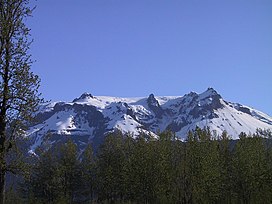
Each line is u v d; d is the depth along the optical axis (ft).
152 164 212.02
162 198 205.16
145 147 217.97
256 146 214.28
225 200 220.84
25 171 76.69
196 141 204.74
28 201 215.72
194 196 198.08
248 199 213.25
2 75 74.95
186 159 203.31
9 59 75.00
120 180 244.01
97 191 294.87
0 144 73.87
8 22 75.15
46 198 240.53
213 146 207.51
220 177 203.62
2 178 75.00
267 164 215.31
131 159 226.17
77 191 298.56
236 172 213.87
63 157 279.90
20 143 76.07
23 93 74.95
